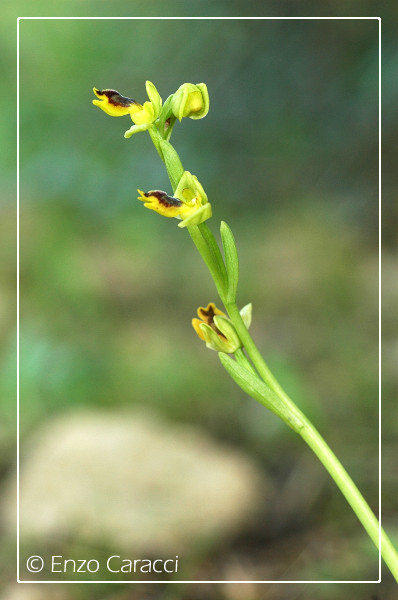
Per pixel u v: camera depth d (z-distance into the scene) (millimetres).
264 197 2203
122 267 1868
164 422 1148
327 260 1802
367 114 2010
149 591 779
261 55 2240
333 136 2135
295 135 2211
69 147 2367
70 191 2199
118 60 2621
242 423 1165
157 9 2543
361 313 1550
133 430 1026
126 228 2100
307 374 1327
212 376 1326
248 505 913
